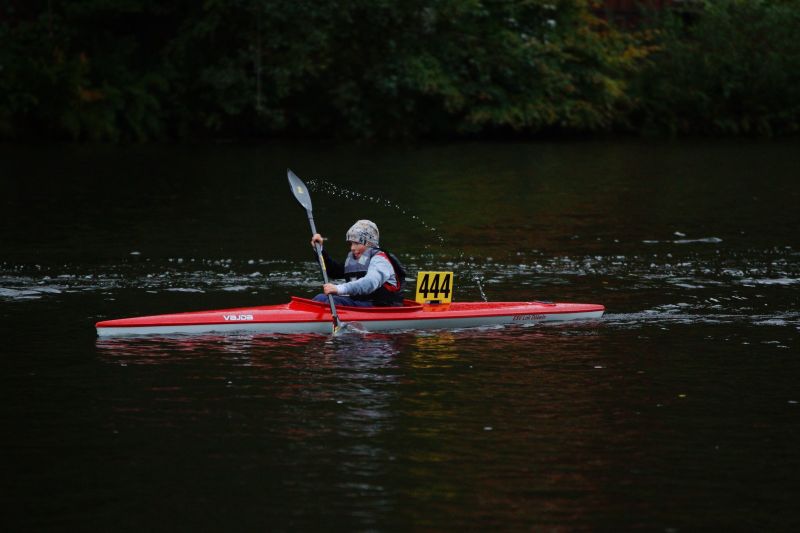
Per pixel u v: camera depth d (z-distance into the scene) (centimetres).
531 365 3066
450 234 5659
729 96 12725
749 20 12900
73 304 3856
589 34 12250
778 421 2573
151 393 2745
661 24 13312
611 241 5478
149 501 2081
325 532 1956
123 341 3278
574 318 3706
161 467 2248
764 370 3027
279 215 6153
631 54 12500
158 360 3062
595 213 6450
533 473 2238
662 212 6512
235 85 10750
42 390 2764
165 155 9238
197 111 11019
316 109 11344
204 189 7162
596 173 8556
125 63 10931
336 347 3244
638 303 4003
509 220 6150
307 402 2680
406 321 3519
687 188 7650
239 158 9131
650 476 2228
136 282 4288
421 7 11012
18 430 2462
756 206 6781
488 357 3150
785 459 2327
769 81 12712
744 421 2573
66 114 10062
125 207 6338
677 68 12688
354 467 2256
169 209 6297
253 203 6588
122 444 2377
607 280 4488
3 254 4844
